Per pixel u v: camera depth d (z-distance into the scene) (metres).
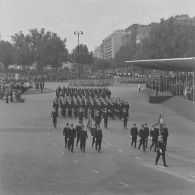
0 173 28.95
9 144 40.47
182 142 42.19
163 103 82.19
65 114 62.69
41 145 40.09
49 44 181.12
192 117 59.94
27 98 94.69
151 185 26.36
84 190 25.16
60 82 156.00
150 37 130.00
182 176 28.66
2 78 150.25
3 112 68.06
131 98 94.06
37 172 29.41
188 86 78.88
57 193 24.30
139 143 40.31
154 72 168.25
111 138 44.44
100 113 56.66
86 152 36.91
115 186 26.09
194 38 123.38
